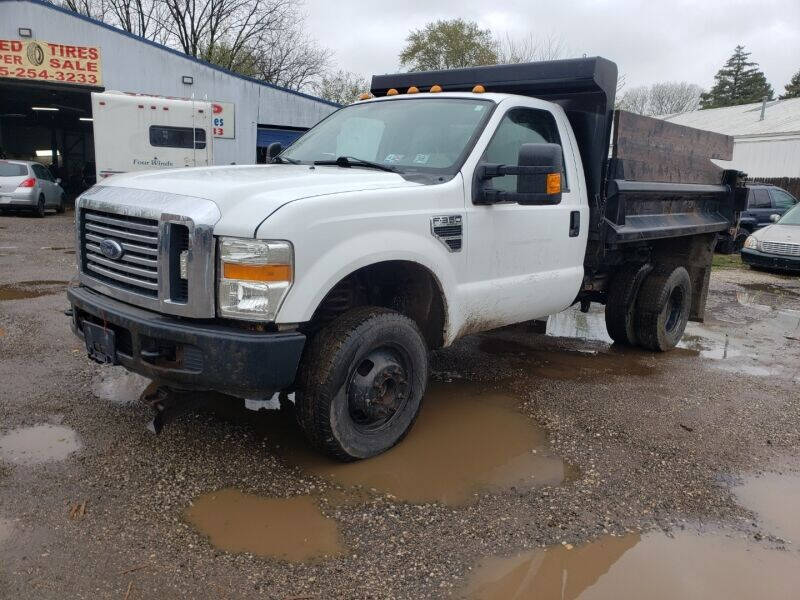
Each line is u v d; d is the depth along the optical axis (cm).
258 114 2156
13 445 371
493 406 479
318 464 371
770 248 1339
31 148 3152
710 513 342
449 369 566
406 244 373
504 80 529
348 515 321
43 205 1769
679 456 409
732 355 673
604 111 509
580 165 519
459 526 317
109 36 1939
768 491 371
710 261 714
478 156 426
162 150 1555
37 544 283
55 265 983
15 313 660
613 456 404
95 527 298
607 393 521
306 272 326
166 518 309
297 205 324
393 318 372
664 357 651
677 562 298
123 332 349
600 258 538
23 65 1881
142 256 344
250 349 314
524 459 393
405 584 273
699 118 3991
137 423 407
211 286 319
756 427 465
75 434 389
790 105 3628
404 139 458
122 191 364
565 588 276
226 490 338
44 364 505
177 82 2038
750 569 296
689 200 656
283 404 452
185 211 320
